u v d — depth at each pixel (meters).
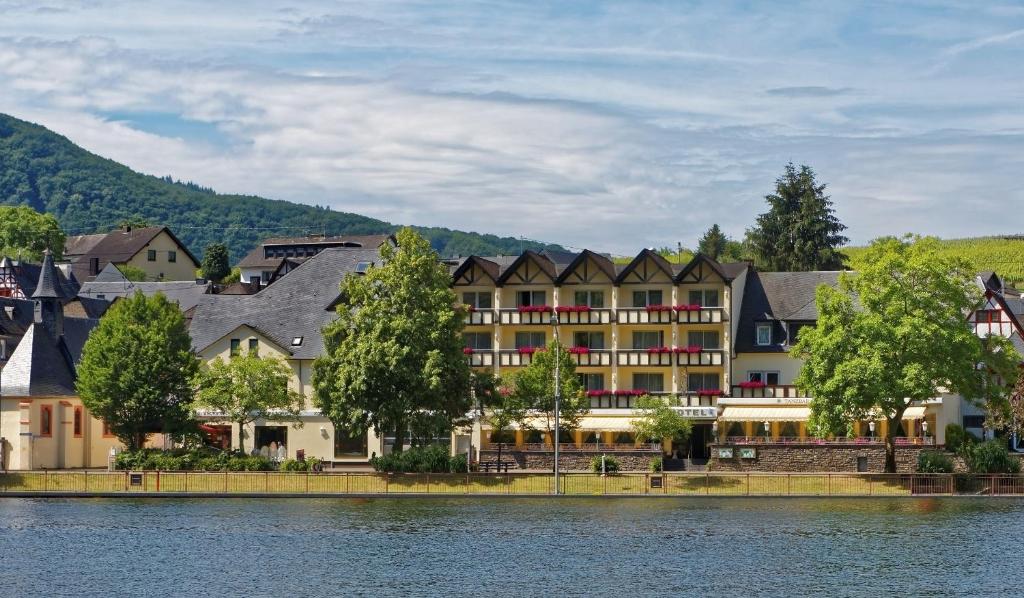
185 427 125.88
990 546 93.56
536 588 81.94
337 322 122.50
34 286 199.75
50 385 133.50
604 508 111.19
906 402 117.62
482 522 104.50
